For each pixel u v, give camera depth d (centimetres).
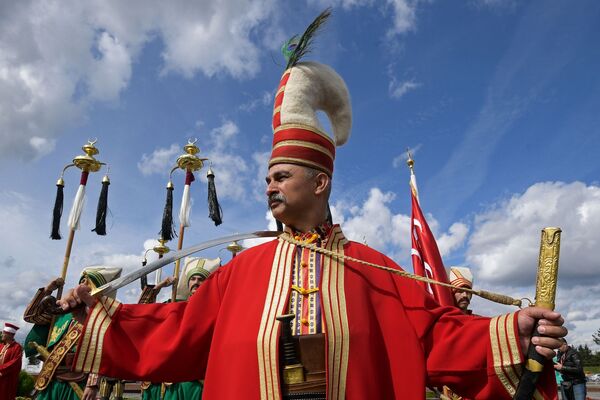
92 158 560
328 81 302
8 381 844
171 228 751
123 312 257
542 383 209
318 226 268
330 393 210
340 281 241
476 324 229
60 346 521
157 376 250
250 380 219
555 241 215
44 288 394
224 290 268
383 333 237
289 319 218
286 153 268
